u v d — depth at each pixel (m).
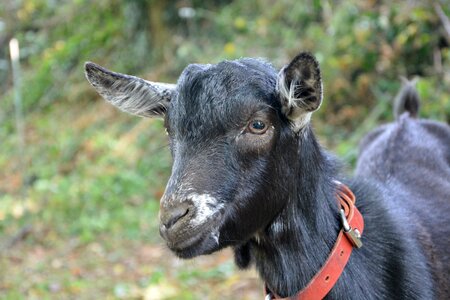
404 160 4.20
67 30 14.51
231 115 2.86
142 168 9.43
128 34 13.15
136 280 6.62
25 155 11.08
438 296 3.53
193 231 2.81
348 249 3.17
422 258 3.44
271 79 2.96
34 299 6.29
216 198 2.84
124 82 3.24
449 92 7.41
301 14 9.85
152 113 3.31
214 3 12.29
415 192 3.91
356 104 8.57
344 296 3.15
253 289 6.17
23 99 13.32
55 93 13.23
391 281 3.26
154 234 7.66
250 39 10.39
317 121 8.57
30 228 8.15
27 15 14.73
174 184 2.84
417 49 8.04
